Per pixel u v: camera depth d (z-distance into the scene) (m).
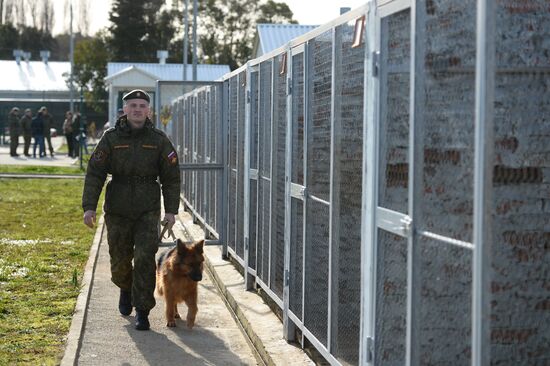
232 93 11.38
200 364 7.26
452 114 3.99
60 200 21.92
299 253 7.23
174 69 51.88
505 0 4.01
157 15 94.50
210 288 10.66
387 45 4.87
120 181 8.27
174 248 8.73
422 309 4.34
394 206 4.78
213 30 96.94
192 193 16.48
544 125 3.98
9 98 75.50
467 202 3.85
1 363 6.93
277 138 8.22
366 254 5.19
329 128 6.25
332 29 6.08
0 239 14.62
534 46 4.00
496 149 3.95
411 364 4.45
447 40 4.03
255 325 7.93
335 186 6.03
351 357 5.66
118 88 48.81
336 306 6.02
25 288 10.16
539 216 3.93
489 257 3.71
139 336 8.12
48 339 7.76
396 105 4.73
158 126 13.33
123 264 8.59
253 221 9.59
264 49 36.22
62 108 65.94
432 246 4.21
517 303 3.94
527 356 3.94
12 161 37.78
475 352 3.71
